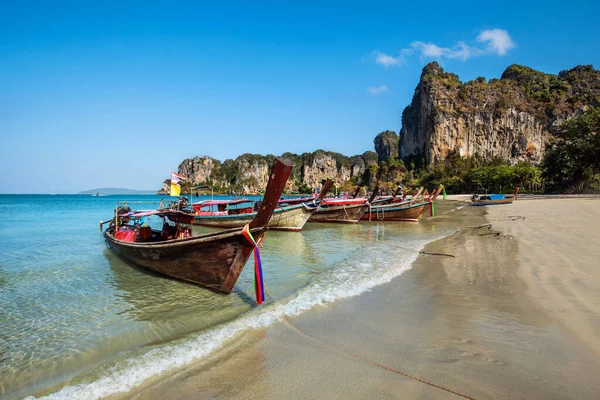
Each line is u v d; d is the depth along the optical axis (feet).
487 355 14.78
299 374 14.02
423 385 12.86
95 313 22.35
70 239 55.26
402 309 20.97
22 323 20.89
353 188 463.01
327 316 20.20
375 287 25.85
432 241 47.39
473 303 21.20
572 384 12.38
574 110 408.46
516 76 500.33
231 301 23.82
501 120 419.54
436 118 431.02
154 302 24.14
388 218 81.35
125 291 26.78
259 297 22.35
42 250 44.88
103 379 14.15
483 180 277.64
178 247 25.95
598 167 176.45
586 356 14.15
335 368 14.37
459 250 39.01
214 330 18.61
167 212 51.93
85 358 16.43
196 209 77.20
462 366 14.03
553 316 18.22
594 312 18.19
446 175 361.30
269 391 12.92
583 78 457.27
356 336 17.37
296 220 62.18
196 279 26.50
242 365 14.89
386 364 14.52
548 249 34.96
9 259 38.99
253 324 19.17
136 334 18.97
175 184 60.59
